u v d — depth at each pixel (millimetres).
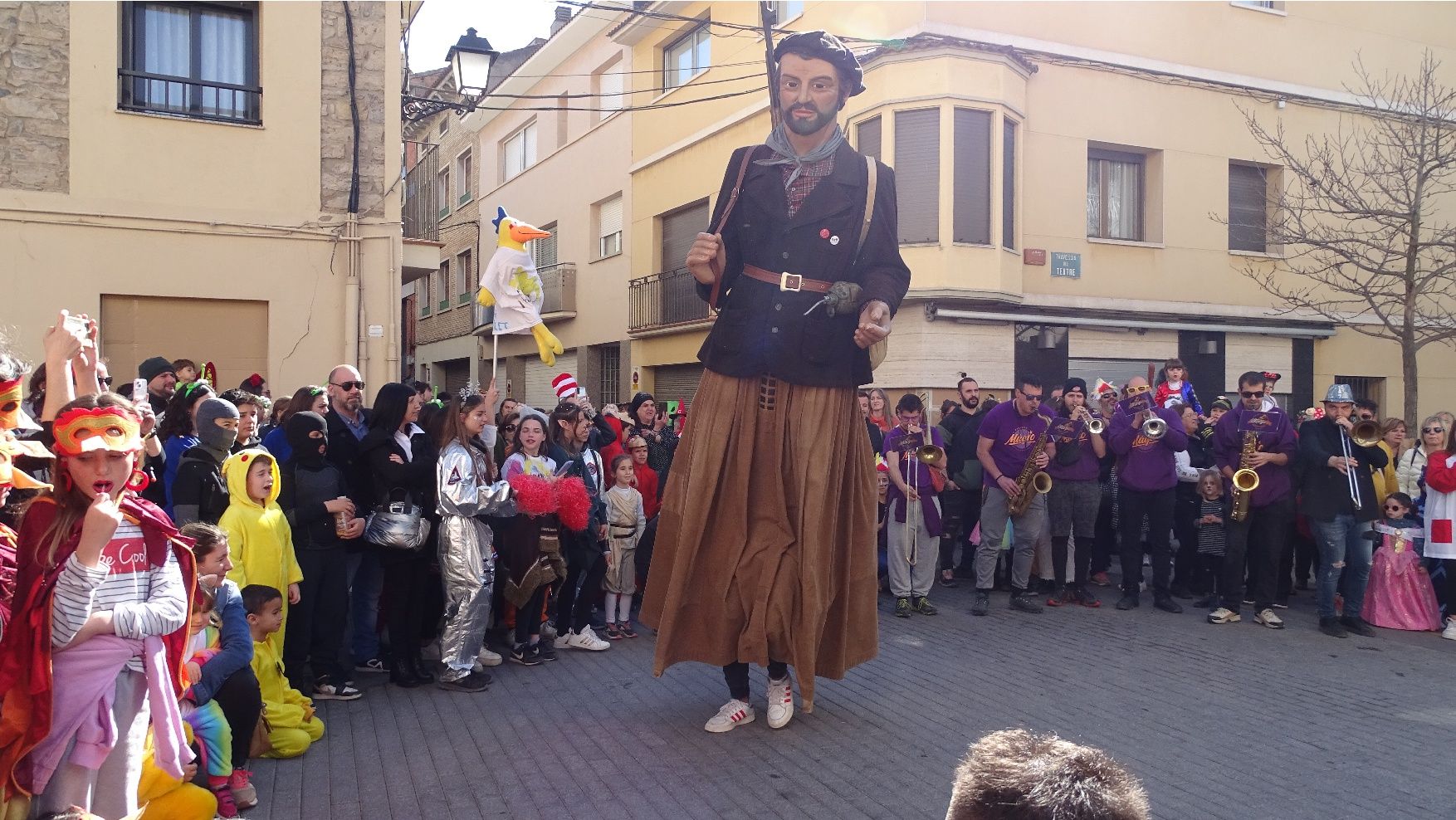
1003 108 13180
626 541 7316
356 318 11148
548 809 4148
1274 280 15641
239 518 4871
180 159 10547
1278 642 7148
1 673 3043
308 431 5484
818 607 4945
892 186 5078
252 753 4559
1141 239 15000
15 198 9914
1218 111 15148
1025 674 6246
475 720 5344
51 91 10070
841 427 5113
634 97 19188
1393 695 5836
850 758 4738
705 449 5051
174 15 10633
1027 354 13836
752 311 4992
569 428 7145
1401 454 9141
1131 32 14461
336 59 11164
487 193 25984
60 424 3070
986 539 8211
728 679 5234
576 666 6496
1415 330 13938
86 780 3160
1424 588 7652
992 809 1412
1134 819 1388
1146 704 5613
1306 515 7566
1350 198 13609
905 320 13344
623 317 19703
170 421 5559
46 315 10047
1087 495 8406
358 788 4375
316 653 5637
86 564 3078
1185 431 9234
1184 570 8992
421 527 5867
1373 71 16297
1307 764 4672
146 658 3289
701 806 4172
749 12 15992
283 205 10953
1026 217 13828
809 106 4828
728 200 5047
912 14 13094
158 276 10461
